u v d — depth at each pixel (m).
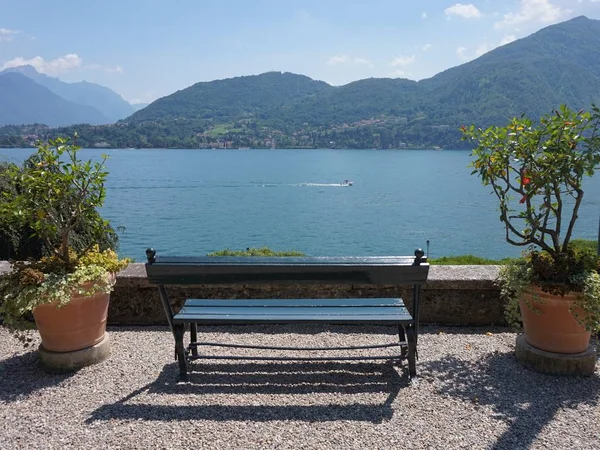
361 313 4.16
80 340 4.39
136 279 5.59
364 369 4.40
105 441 3.24
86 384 4.09
